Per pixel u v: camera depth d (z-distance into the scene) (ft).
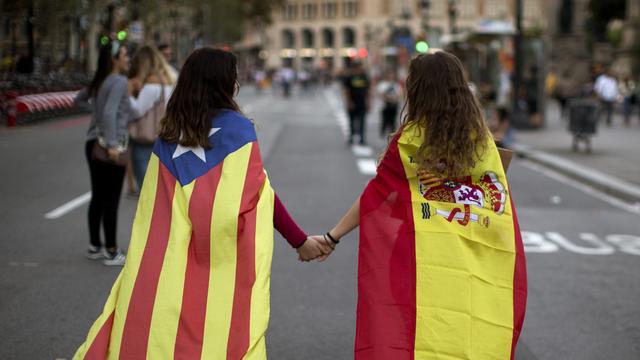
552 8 180.55
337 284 21.98
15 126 65.51
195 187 10.82
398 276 10.94
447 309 10.75
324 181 42.47
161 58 28.07
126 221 29.78
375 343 10.77
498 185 11.14
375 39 348.38
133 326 10.47
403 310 10.81
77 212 31.71
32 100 65.05
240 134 11.01
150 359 10.39
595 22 228.63
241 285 10.66
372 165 49.93
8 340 17.04
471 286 10.78
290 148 60.59
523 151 60.08
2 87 63.52
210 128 11.03
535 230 31.42
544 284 22.94
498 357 10.75
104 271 22.75
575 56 173.78
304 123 90.79
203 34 156.25
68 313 18.95
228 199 10.71
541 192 42.22
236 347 10.52
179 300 10.51
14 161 46.91
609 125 92.84
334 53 444.96
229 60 11.33
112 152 21.94
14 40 63.62
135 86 27.73
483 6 418.31
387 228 11.12
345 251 26.03
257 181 10.94
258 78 215.10
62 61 72.49
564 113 105.50
